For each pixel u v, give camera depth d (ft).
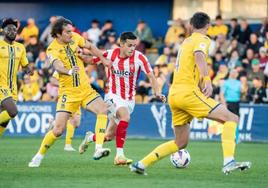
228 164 75.87
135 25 208.03
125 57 94.48
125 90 94.89
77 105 91.40
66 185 71.10
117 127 93.15
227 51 174.60
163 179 76.84
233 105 152.66
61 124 89.97
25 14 214.07
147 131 159.63
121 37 93.97
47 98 172.35
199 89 76.79
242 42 176.96
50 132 90.07
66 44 90.38
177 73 77.20
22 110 165.07
